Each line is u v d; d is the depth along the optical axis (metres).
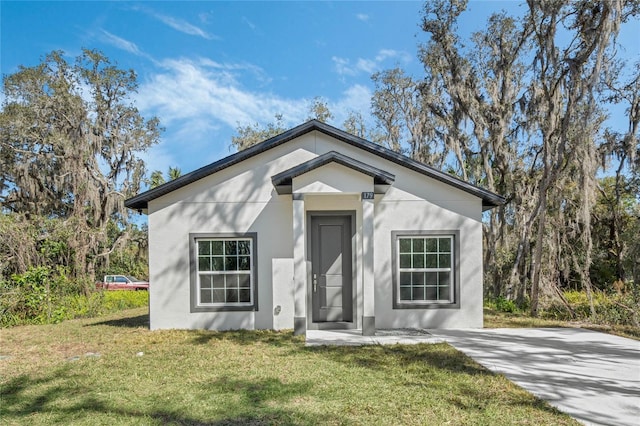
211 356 6.02
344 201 8.45
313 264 8.40
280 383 4.71
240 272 8.53
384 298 8.45
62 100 19.75
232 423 3.63
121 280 22.39
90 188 19.03
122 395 4.38
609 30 9.25
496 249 15.20
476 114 14.73
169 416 3.82
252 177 8.65
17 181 19.59
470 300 8.45
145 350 6.48
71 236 15.06
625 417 3.71
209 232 8.52
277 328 8.28
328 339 7.16
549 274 11.61
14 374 5.29
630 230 14.88
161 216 8.52
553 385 4.62
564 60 10.41
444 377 4.90
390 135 21.52
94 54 21.42
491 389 4.48
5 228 12.63
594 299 10.88
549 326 8.70
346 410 3.90
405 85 20.95
